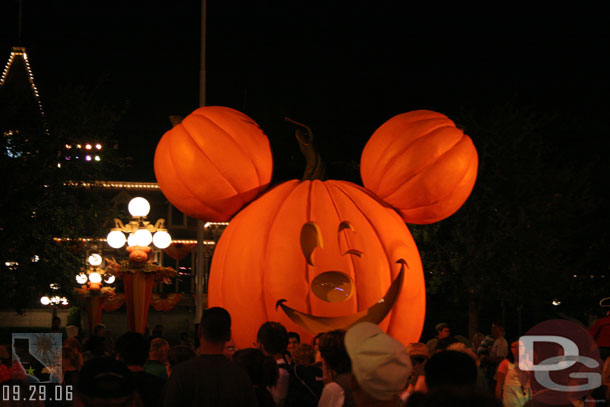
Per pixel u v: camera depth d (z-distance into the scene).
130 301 14.67
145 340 6.04
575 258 24.84
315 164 10.99
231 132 10.20
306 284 9.56
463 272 24.77
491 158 25.84
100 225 24.14
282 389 6.36
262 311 9.68
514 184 24.91
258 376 5.68
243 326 9.75
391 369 3.87
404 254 9.99
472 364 3.43
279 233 9.81
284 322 9.54
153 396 5.75
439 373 3.39
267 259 9.75
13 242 19.81
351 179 12.73
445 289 26.09
